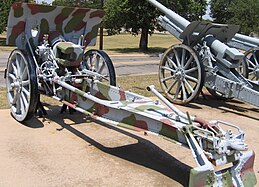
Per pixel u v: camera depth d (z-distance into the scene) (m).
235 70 6.21
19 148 3.82
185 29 6.21
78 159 3.63
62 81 4.32
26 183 3.09
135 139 4.30
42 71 4.53
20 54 4.41
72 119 4.93
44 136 4.21
